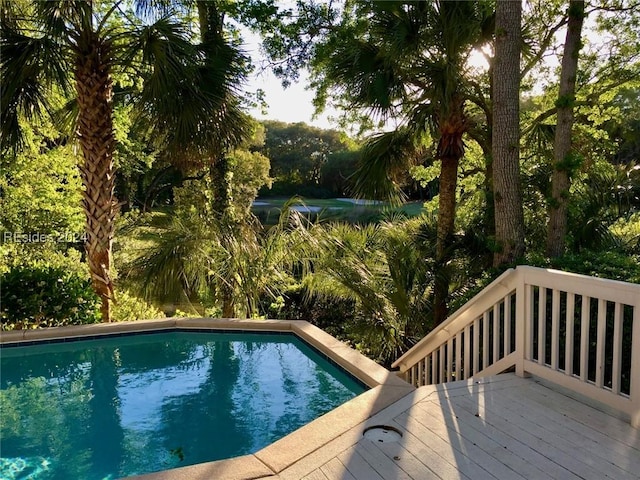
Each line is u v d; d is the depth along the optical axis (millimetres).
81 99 5809
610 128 10023
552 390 3172
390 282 6305
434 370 4254
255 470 2320
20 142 5840
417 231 7504
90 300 5777
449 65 5625
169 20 5496
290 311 8797
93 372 4859
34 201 10602
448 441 2551
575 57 5102
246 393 4324
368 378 3984
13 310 5359
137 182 16719
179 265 6336
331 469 2314
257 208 15266
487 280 4652
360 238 7000
